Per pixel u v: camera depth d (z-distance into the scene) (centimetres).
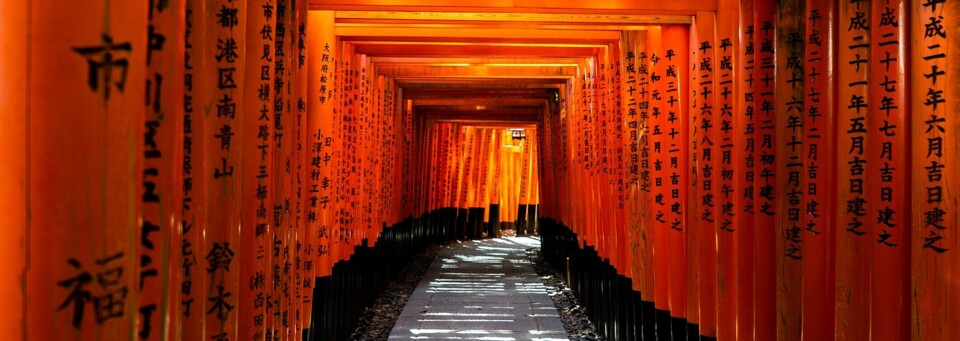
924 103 220
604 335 686
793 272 315
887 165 244
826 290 297
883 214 245
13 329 133
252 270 292
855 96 257
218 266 250
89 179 136
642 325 518
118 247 139
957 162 213
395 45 733
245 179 293
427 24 538
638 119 528
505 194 2139
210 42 248
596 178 718
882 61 244
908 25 238
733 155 393
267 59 298
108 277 138
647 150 512
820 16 294
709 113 426
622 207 606
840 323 266
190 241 220
